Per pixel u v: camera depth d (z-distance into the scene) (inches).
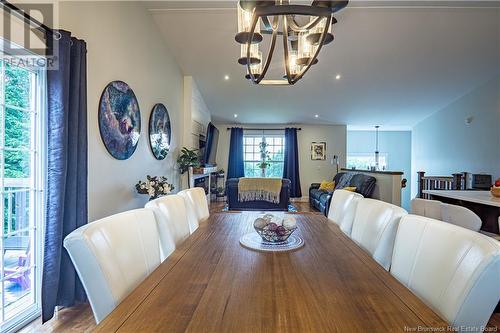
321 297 38.8
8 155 81.8
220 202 310.3
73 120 89.0
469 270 35.5
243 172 353.1
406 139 414.3
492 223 118.3
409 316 33.9
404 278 48.3
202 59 208.8
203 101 278.1
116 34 122.7
